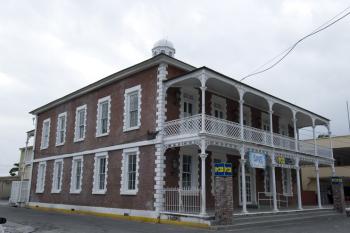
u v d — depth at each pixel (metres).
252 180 24.67
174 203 17.78
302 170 40.75
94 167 22.83
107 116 22.91
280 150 21.78
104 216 20.84
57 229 14.66
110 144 21.86
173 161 18.73
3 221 9.03
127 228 14.96
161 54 18.94
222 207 15.53
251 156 19.17
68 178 25.48
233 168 22.95
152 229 14.64
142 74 20.53
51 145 28.81
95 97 24.44
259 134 20.62
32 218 19.66
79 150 24.88
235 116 23.59
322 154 26.56
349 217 24.00
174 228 15.01
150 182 18.33
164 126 18.56
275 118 27.86
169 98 19.30
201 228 15.05
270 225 16.98
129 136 20.44
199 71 17.42
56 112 29.12
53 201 26.67
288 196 28.50
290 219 18.98
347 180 40.50
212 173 21.20
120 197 20.09
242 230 14.75
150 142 18.80
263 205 25.08
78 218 19.67
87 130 24.48
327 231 14.91
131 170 20.14
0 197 45.31
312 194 33.66
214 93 22.09
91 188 22.73
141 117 19.89
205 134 16.52
